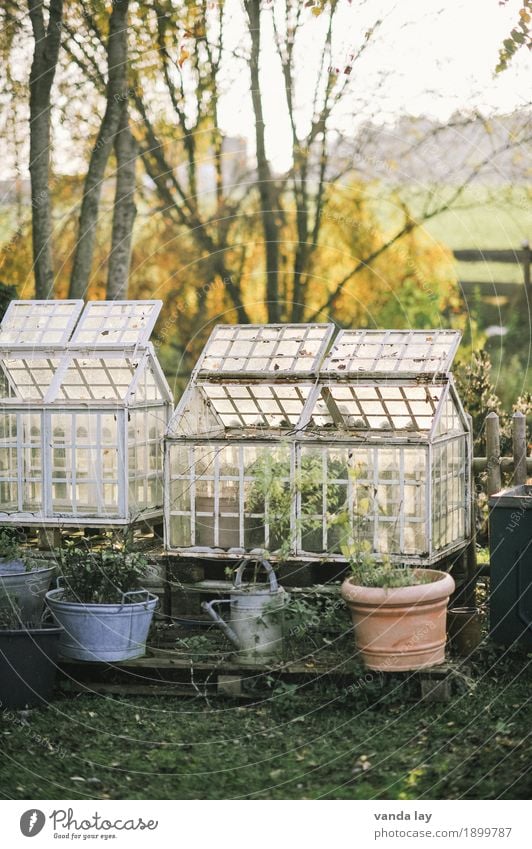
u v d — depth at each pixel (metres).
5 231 10.62
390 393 5.42
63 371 5.53
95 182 9.81
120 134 10.00
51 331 5.70
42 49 9.34
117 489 5.27
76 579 4.86
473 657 4.79
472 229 10.57
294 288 11.02
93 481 5.30
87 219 9.86
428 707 4.36
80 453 5.32
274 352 5.47
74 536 5.75
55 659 4.56
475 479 6.77
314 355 5.39
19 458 5.40
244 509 5.07
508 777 3.71
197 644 4.72
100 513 5.28
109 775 3.87
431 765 3.84
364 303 10.90
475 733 4.09
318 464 4.89
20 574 4.86
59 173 10.48
